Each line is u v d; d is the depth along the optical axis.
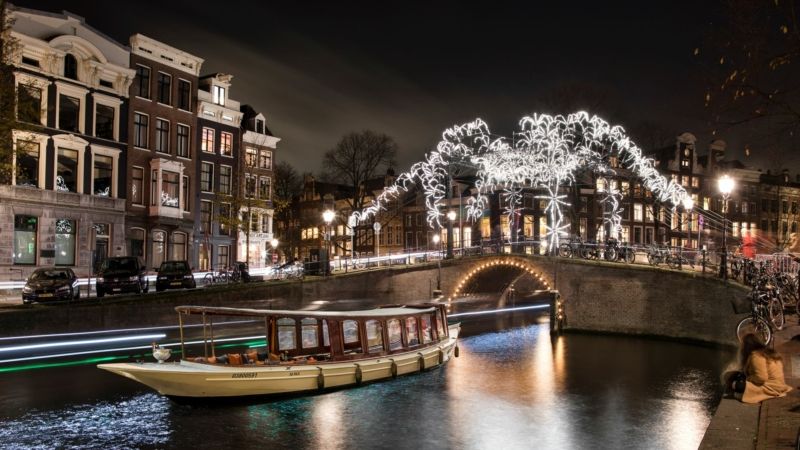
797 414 9.43
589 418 16.89
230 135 46.66
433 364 23.08
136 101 39.38
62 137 34.59
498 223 53.25
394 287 37.22
